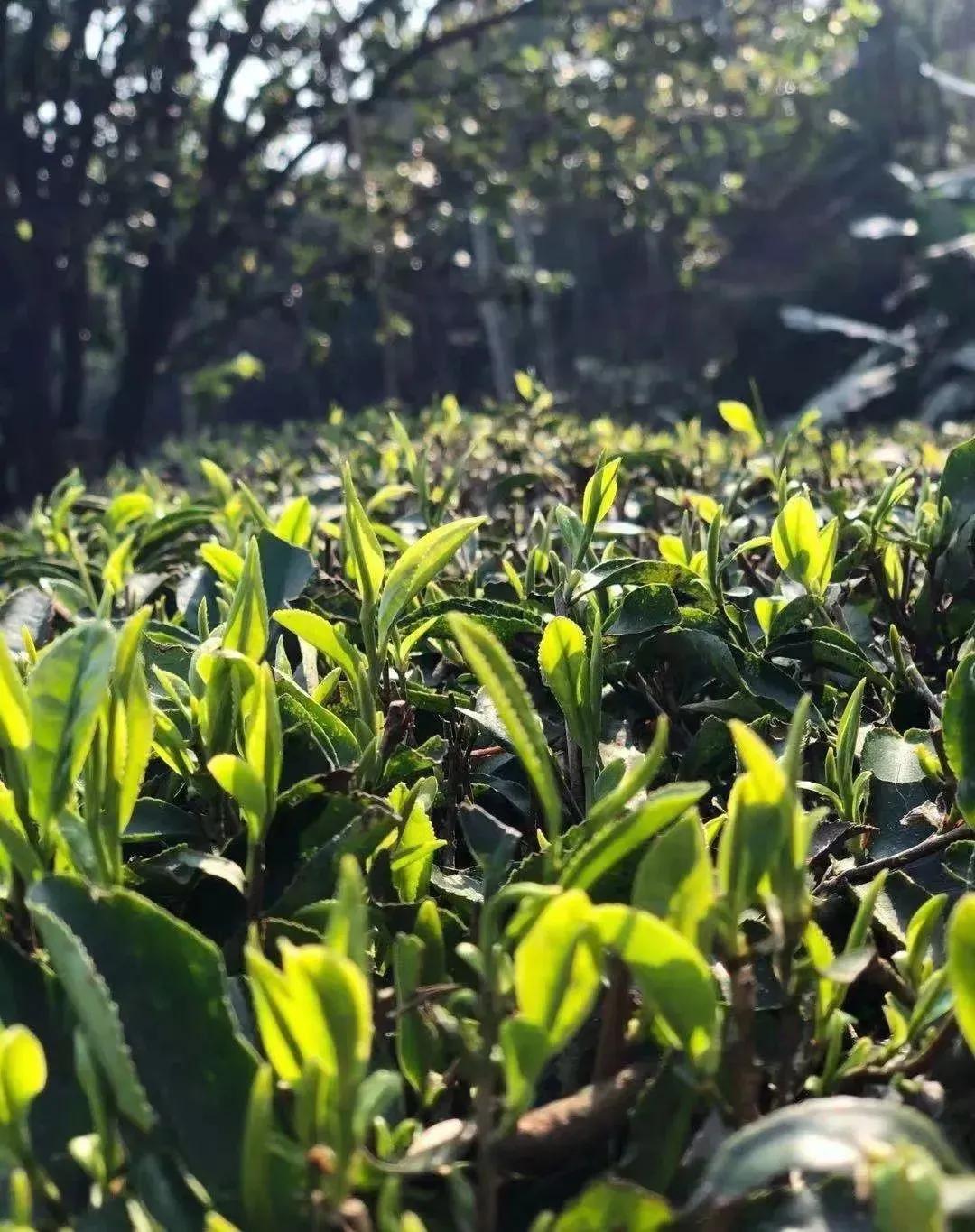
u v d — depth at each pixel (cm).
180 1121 16
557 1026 15
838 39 401
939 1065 18
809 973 17
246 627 25
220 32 372
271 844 23
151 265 379
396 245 379
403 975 18
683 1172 16
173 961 17
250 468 89
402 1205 17
